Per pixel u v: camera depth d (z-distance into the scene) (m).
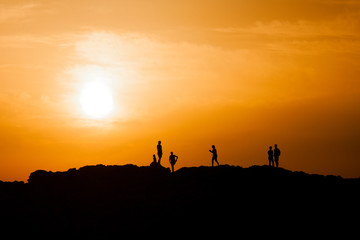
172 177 136.25
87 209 124.81
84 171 138.38
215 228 117.00
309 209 123.81
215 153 139.38
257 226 118.00
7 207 126.00
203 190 130.12
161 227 117.62
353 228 117.62
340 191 132.12
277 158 140.00
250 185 132.00
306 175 139.25
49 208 125.81
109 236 116.06
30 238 116.25
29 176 140.25
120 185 133.50
